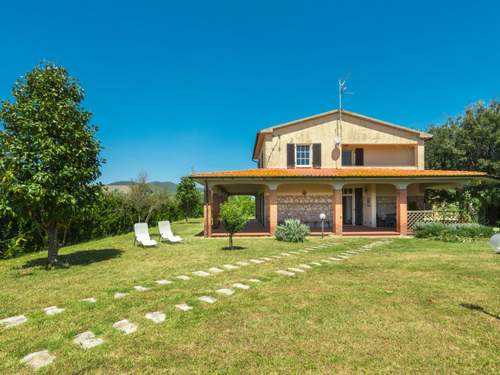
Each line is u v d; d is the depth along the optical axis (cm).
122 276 743
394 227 1930
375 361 347
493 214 1959
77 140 884
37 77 856
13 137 813
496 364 339
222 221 1199
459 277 702
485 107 2364
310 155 1948
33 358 356
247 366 337
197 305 530
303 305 526
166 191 2228
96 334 418
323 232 1664
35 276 748
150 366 338
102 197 984
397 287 627
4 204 790
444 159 2536
